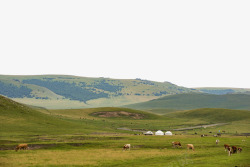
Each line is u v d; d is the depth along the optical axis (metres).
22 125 100.69
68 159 49.22
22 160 47.62
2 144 66.38
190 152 57.69
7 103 123.75
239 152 56.88
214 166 39.81
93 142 72.56
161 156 52.00
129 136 91.81
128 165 44.16
